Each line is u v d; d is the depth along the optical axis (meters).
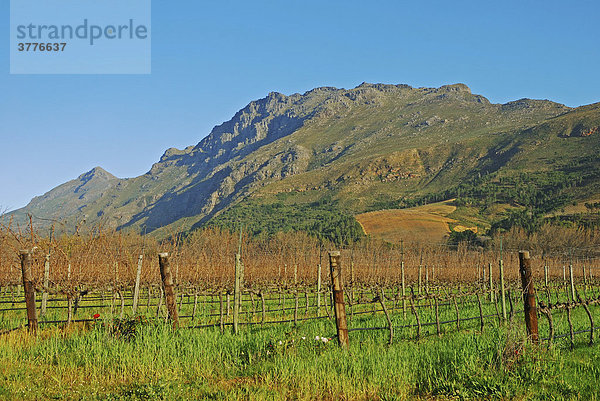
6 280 18.86
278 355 9.22
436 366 8.77
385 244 68.81
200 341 9.93
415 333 12.60
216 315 16.67
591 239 76.81
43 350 9.50
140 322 10.99
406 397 7.46
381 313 17.81
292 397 7.37
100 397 7.21
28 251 11.44
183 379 8.13
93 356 9.09
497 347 9.06
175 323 11.48
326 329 12.59
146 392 7.18
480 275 33.38
